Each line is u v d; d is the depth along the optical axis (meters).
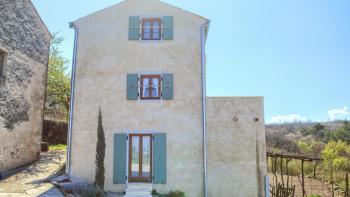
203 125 11.55
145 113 11.73
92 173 11.37
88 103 11.88
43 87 14.62
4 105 11.45
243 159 11.39
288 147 31.23
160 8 12.61
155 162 11.29
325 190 17.44
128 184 11.16
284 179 20.14
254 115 11.69
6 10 11.52
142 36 12.50
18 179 10.52
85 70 12.14
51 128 20.52
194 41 12.30
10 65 11.82
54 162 13.72
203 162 11.35
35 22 13.76
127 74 12.04
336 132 37.53
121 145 11.44
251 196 11.14
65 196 9.26
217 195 11.14
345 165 21.28
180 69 12.05
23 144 12.83
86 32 12.45
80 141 11.61
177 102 11.79
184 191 11.16
